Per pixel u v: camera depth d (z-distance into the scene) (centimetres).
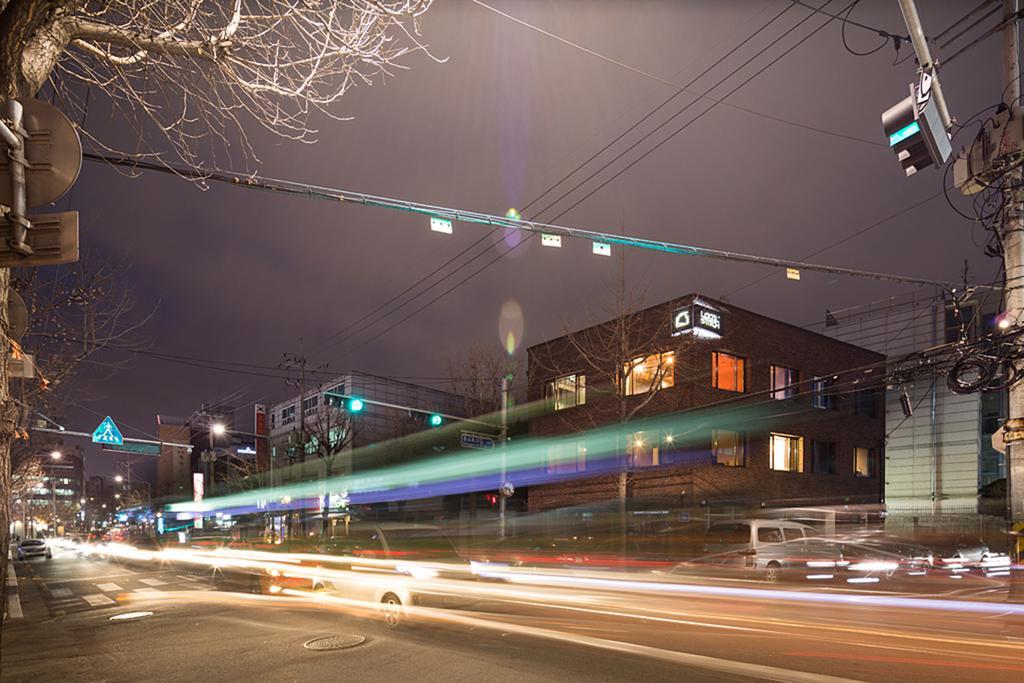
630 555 2280
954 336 3578
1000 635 952
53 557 4672
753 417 2817
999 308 1277
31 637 1143
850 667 745
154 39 627
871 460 3338
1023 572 1051
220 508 6725
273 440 6366
